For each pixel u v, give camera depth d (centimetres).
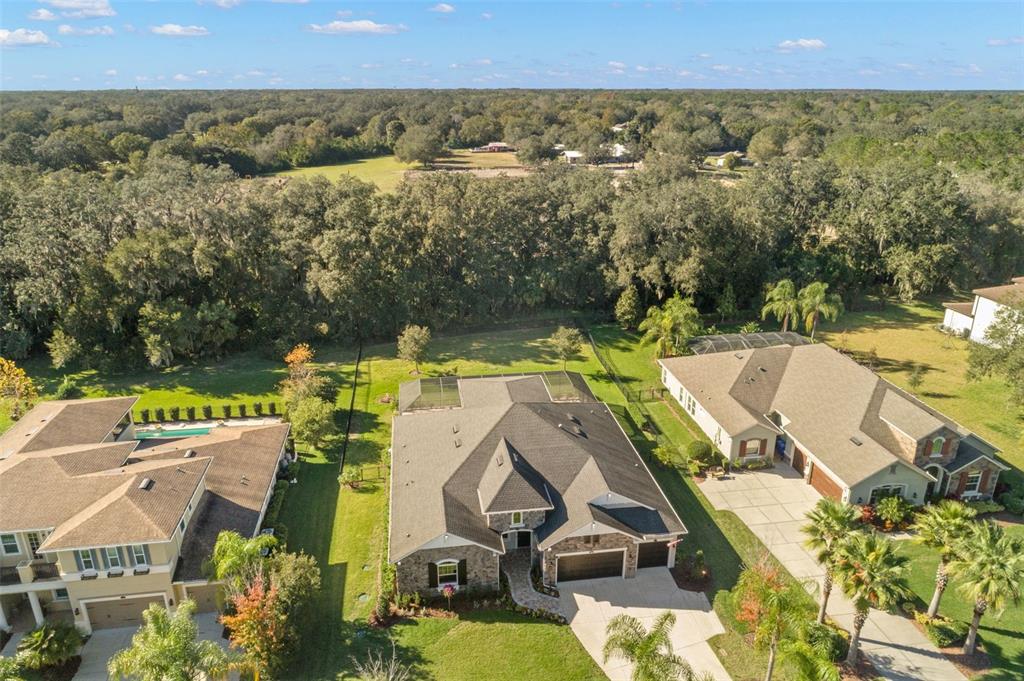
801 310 6144
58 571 2833
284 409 4775
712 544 3438
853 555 2534
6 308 5403
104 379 5438
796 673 2531
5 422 4659
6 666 2223
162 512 2900
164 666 2097
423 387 4684
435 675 2647
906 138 14188
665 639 2350
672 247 6475
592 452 3603
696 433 4588
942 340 6347
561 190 7038
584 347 6209
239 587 2681
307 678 2630
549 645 2803
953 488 3775
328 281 5762
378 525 3588
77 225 5622
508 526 3234
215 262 5728
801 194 7669
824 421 4112
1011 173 9331
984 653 2734
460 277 6581
